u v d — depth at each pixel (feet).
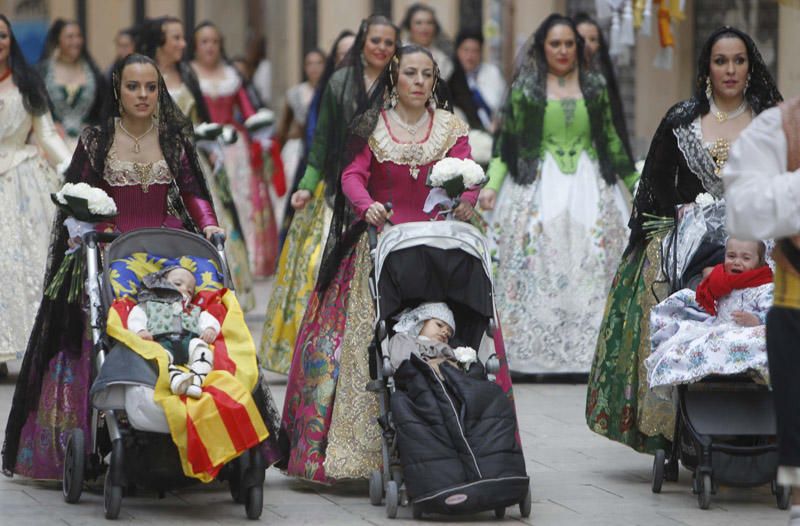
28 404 51.62
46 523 47.19
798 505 39.42
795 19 87.97
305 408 52.03
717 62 52.85
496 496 46.24
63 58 91.35
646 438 54.19
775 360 39.29
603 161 74.90
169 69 88.22
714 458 49.16
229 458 45.75
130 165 51.60
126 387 46.32
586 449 59.26
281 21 172.86
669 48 78.89
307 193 70.79
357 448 50.72
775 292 39.60
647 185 54.65
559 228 74.69
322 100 69.67
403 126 53.06
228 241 89.97
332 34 152.35
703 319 50.52
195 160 52.47
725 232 51.83
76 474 48.88
